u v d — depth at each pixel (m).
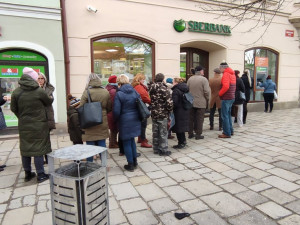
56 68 6.51
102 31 7.21
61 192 1.94
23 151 3.55
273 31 10.36
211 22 8.80
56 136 6.41
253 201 2.97
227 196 3.12
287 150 4.87
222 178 3.66
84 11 6.94
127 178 3.73
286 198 3.02
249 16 9.52
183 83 4.95
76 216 1.91
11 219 2.73
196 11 8.48
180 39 8.34
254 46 9.95
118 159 4.59
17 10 5.97
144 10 7.69
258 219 2.61
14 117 6.50
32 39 6.21
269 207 2.83
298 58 11.27
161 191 3.30
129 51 7.77
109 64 7.55
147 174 3.88
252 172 3.84
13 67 6.29
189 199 3.07
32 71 3.57
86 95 3.70
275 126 7.21
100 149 2.09
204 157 4.62
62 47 6.51
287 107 11.27
